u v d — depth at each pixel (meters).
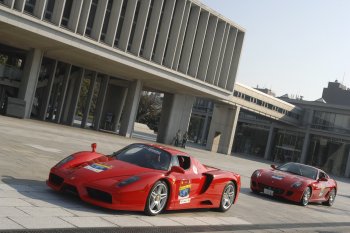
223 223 8.88
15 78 35.06
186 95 49.12
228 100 50.81
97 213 7.24
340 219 13.38
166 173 8.13
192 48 42.81
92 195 7.37
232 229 8.45
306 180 14.55
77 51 33.59
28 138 17.80
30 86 34.53
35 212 6.49
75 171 7.70
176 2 40.91
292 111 71.31
